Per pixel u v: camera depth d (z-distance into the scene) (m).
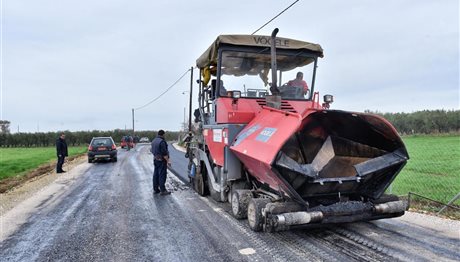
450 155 18.14
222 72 6.88
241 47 6.84
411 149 20.89
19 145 56.72
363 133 5.44
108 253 4.71
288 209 4.75
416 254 4.37
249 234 5.39
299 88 7.14
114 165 17.92
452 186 9.59
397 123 36.62
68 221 6.44
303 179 4.71
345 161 5.70
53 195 9.27
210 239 5.20
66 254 4.70
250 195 6.03
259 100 6.77
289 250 4.64
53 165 18.77
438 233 5.19
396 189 9.12
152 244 5.04
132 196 8.95
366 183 5.22
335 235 5.20
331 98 6.42
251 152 5.14
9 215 6.98
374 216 5.10
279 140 4.61
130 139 40.16
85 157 25.17
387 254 4.39
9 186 11.16
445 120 34.78
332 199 5.25
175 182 11.41
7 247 5.01
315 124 5.49
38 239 5.37
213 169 7.58
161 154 9.12
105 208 7.54
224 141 6.33
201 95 8.53
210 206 7.54
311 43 7.14
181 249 4.80
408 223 5.75
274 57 5.93
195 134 9.30
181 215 6.75
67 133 59.94
